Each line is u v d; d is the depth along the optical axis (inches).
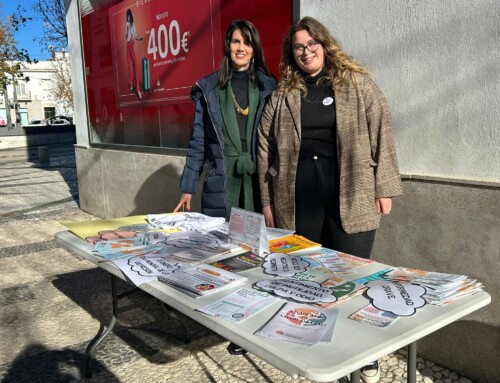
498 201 89.9
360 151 86.5
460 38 92.9
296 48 89.4
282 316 51.5
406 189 104.7
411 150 104.1
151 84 204.1
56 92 1409.9
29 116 2016.5
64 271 177.2
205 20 166.9
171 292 60.6
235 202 108.6
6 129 971.9
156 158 199.2
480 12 89.4
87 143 266.7
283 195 94.2
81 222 102.0
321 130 89.6
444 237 99.3
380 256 112.3
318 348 44.6
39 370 108.8
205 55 169.8
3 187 400.2
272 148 98.7
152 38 197.9
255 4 143.6
